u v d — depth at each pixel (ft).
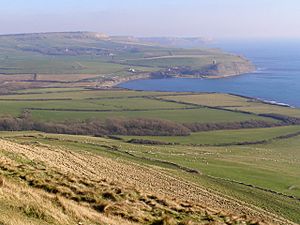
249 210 170.50
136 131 441.27
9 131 409.28
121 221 83.71
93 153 252.42
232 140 417.28
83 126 445.37
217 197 182.09
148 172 206.28
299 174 280.31
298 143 416.46
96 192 102.47
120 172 185.37
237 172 266.16
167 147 368.07
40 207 71.92
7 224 60.64
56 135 366.63
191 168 259.60
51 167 127.85
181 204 113.09
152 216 94.43
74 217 75.05
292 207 195.83
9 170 100.42
